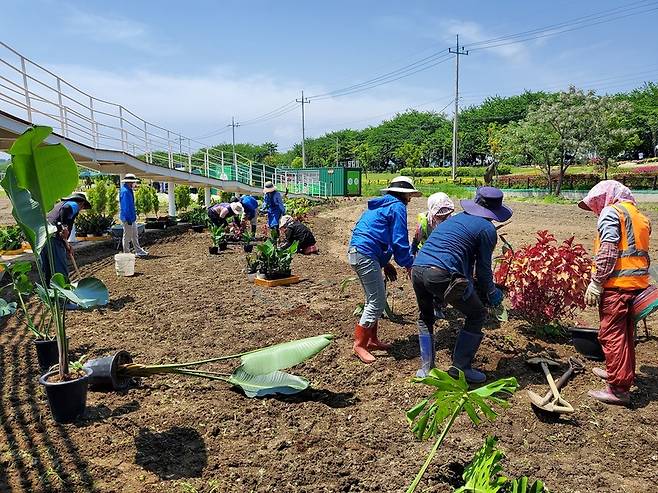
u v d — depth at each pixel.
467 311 4.61
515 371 5.05
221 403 4.39
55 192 4.04
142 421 4.07
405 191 5.24
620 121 40.94
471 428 4.00
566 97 36.53
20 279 5.38
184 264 11.45
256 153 126.06
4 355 5.54
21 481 3.31
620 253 4.23
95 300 3.94
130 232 12.30
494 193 4.74
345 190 44.19
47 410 4.23
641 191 33.50
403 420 4.14
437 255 4.59
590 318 6.85
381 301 5.33
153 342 5.95
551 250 5.64
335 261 11.52
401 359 5.41
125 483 3.30
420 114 111.50
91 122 14.40
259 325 6.58
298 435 3.89
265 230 15.20
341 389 4.73
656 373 5.00
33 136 3.67
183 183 22.86
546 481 3.33
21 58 10.48
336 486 3.29
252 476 3.39
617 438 3.88
